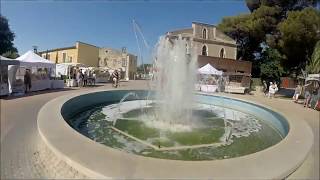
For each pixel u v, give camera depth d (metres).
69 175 5.39
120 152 6.05
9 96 16.06
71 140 6.70
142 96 19.80
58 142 6.52
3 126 8.91
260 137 10.59
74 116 12.83
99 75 35.94
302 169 6.28
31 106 12.81
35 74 21.25
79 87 25.14
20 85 18.12
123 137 9.29
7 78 16.45
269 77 37.41
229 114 15.62
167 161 5.72
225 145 8.98
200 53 42.28
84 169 5.20
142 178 4.90
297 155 6.57
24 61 18.47
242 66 41.22
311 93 18.98
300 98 24.28
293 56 30.00
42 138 7.09
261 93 30.11
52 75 23.58
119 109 14.88
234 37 48.06
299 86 22.61
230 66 40.19
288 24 28.03
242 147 8.95
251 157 6.27
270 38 32.84
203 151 8.20
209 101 19.98
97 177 4.98
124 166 5.34
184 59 13.93
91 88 24.06
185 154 7.84
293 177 5.79
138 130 10.16
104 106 16.11
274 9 38.09
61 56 52.78
